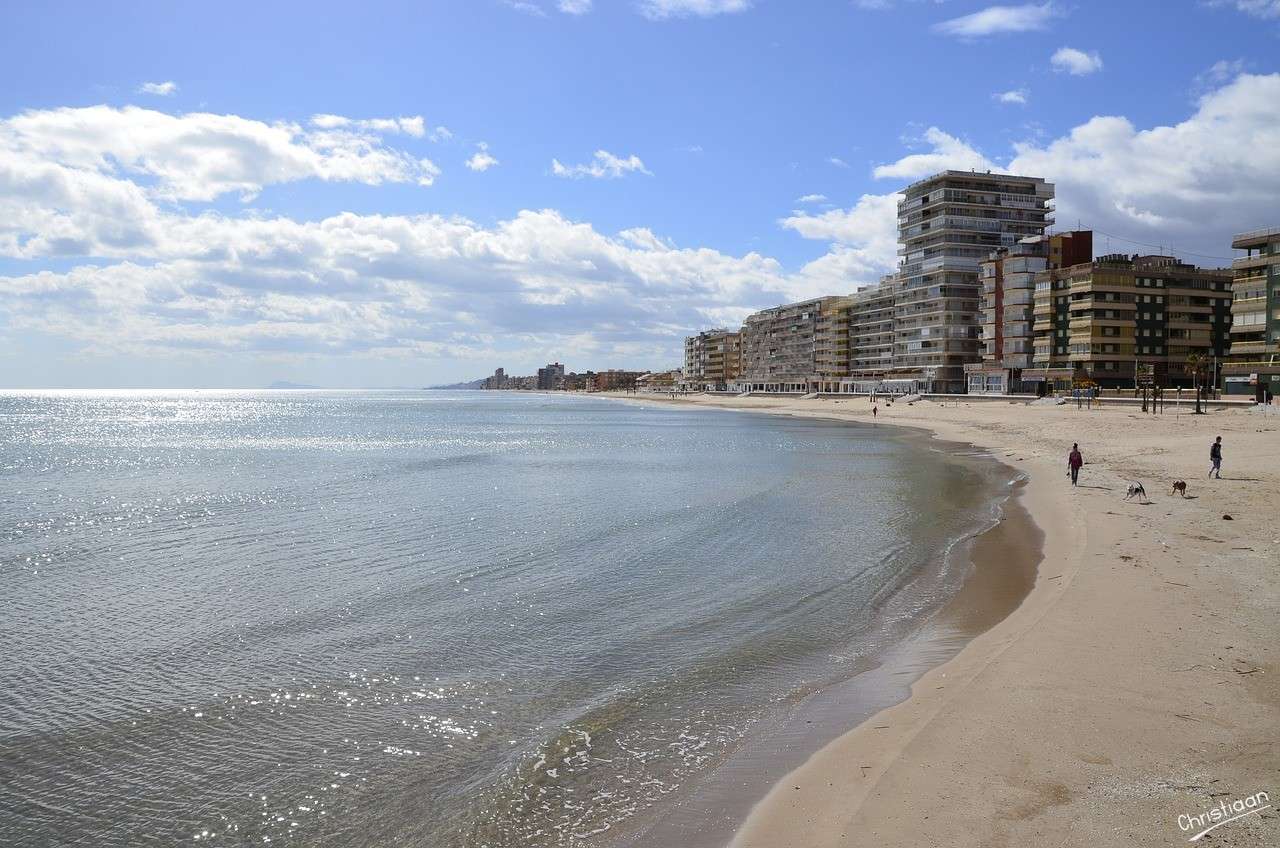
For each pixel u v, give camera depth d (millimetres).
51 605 19281
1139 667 11477
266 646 15820
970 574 20016
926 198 157750
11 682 13984
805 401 179375
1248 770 8258
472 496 38938
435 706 12508
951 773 8570
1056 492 32562
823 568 21625
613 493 39594
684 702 12297
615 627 16609
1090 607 14688
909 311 162875
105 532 29984
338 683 13641
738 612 17500
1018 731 9500
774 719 11414
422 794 9781
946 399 135375
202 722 12141
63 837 9195
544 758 10461
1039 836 7242
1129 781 8164
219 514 34000
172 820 9469
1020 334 132500
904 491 38031
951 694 10883
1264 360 89438
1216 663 11523
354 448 76875
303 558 24547
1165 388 114125
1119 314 114688
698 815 8695
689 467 53219
